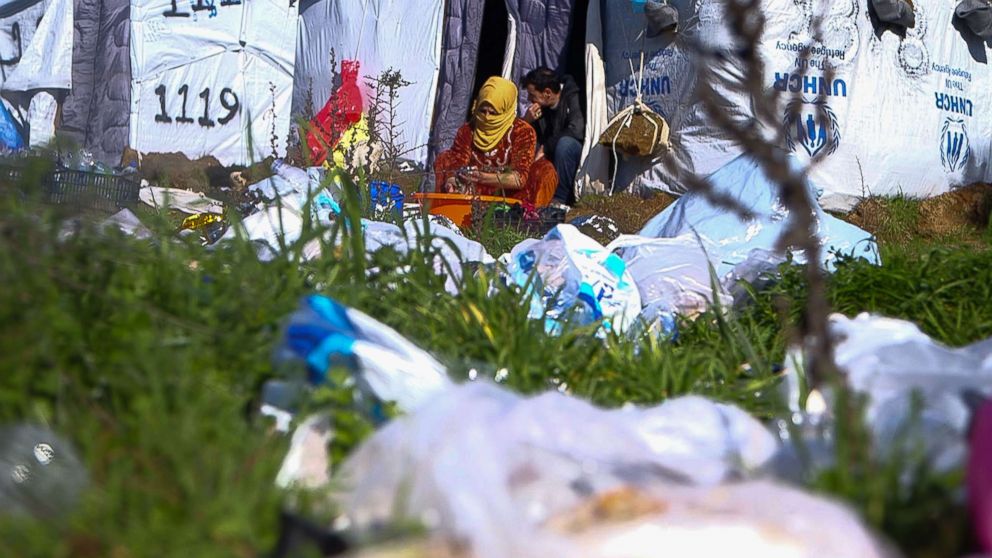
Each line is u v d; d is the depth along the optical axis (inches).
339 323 108.0
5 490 78.4
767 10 404.5
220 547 72.2
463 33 494.6
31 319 92.4
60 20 573.6
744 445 93.4
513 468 76.3
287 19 541.6
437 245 176.6
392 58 506.0
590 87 460.4
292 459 89.7
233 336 101.7
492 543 68.4
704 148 417.7
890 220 417.1
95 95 573.6
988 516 74.3
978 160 477.1
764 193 199.3
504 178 370.0
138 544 71.6
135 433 82.9
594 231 312.8
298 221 178.5
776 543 65.7
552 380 123.3
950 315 158.7
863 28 426.0
